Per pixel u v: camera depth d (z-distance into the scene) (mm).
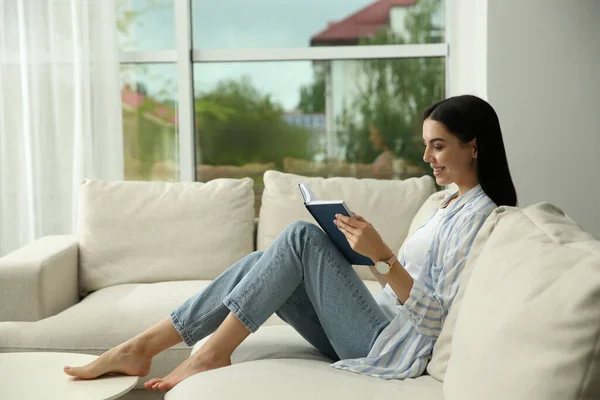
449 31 3953
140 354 1908
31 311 2646
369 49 4031
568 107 3227
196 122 4141
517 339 1128
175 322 1941
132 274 3100
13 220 3926
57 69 3887
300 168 4133
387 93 4074
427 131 1864
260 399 1512
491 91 3230
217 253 3143
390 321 1914
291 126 4125
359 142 4105
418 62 4047
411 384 1635
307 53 4055
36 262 2670
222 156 4148
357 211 3156
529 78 3221
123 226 3137
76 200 3912
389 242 3123
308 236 1879
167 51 4074
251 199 3275
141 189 3223
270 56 4070
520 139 3244
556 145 3240
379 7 4047
